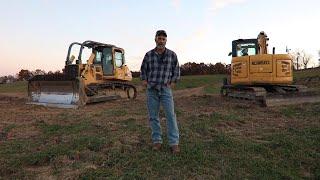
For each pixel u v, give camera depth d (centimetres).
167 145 768
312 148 822
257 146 798
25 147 781
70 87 1708
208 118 1126
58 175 616
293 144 823
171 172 630
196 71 6944
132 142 795
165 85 709
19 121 1180
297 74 4519
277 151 787
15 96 2752
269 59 1634
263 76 1636
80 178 595
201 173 637
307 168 721
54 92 1780
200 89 3694
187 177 619
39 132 962
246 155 746
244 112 1316
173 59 708
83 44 1880
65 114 1344
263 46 1845
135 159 675
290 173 678
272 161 726
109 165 659
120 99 1980
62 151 718
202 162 682
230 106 1514
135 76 5391
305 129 979
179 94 3048
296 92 1564
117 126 983
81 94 1684
